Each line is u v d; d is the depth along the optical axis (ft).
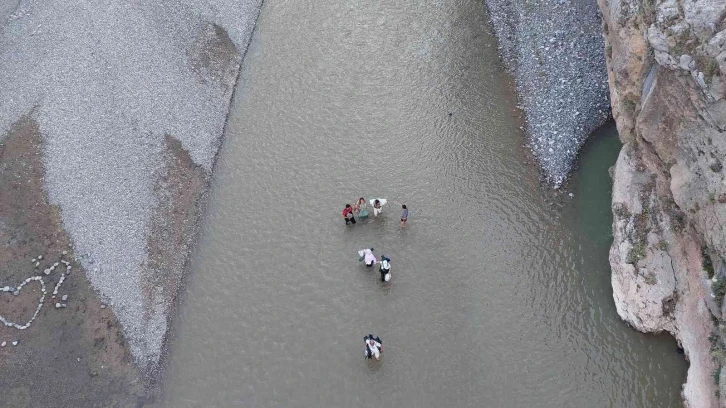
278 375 97.76
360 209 116.47
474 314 102.63
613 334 97.19
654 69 91.91
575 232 111.75
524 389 93.09
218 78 149.89
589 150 123.34
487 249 111.34
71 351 100.32
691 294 88.89
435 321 102.37
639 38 95.40
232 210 123.24
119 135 128.67
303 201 123.24
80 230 113.80
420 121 136.67
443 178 124.16
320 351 100.07
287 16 168.35
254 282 110.73
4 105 129.80
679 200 88.38
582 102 129.90
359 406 93.35
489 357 97.14
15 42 142.20
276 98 146.30
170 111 136.87
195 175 129.18
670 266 93.40
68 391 96.53
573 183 119.03
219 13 164.35
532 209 116.47
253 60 156.87
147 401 96.22
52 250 111.24
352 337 101.45
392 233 115.44
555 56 140.56
